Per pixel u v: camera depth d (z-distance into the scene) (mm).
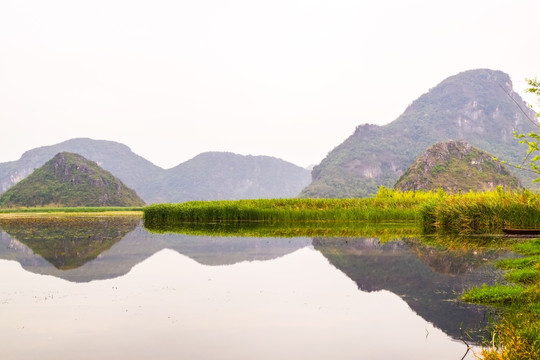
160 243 24859
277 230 33250
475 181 129125
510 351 6910
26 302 11398
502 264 16641
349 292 12664
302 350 7969
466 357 7652
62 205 160750
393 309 10742
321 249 21938
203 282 14117
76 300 11672
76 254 20484
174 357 7617
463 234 28375
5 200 162125
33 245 24062
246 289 13062
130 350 7934
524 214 28969
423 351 7910
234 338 8625
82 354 7746
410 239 26047
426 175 134250
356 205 45156
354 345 8250
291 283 13914
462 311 10484
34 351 7871
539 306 9938
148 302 11422
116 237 28562
